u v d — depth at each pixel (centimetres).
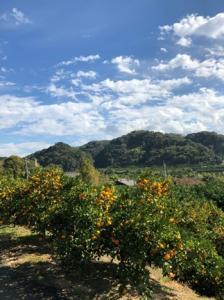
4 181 1720
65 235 983
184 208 1297
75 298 912
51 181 1278
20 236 1495
